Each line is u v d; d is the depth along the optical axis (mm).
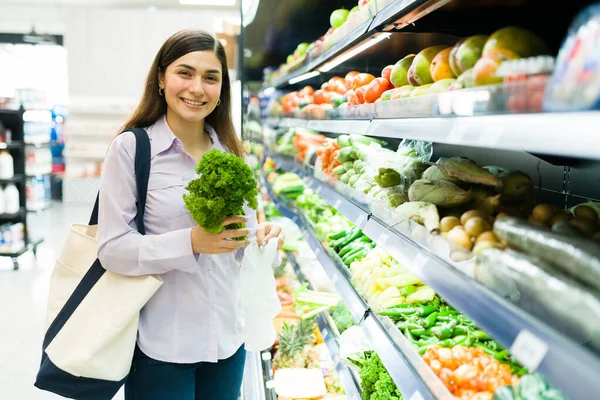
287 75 3979
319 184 3043
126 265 1589
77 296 1636
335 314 2814
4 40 12227
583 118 729
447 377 1368
